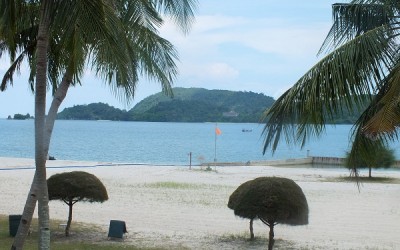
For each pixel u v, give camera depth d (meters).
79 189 12.81
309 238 14.38
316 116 7.99
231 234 14.57
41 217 8.02
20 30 10.65
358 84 7.87
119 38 7.48
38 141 7.97
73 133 130.00
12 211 17.92
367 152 8.82
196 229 15.34
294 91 8.02
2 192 22.75
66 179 12.85
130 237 13.84
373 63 7.83
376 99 7.98
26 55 11.88
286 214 10.62
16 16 8.63
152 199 21.39
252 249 12.70
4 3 7.94
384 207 20.34
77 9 6.91
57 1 7.29
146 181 28.16
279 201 10.60
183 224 16.14
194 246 12.91
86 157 56.91
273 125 8.14
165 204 20.17
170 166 39.78
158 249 12.30
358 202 21.69
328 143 107.88
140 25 10.65
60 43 9.16
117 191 23.69
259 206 10.66
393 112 7.16
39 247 8.00
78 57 7.54
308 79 7.96
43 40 7.76
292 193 10.76
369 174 33.47
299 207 10.73
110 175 31.23
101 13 6.93
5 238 12.56
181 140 102.25
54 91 12.16
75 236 13.62
